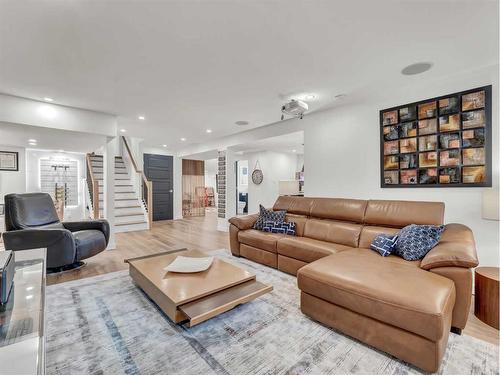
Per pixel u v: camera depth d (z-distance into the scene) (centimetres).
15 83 279
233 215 614
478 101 253
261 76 269
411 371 145
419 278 169
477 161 253
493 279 189
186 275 214
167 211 815
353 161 361
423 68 251
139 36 195
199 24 181
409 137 302
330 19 177
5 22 174
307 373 143
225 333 181
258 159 796
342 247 275
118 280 279
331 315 182
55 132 383
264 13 170
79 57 225
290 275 295
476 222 255
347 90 310
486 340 173
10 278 143
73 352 160
